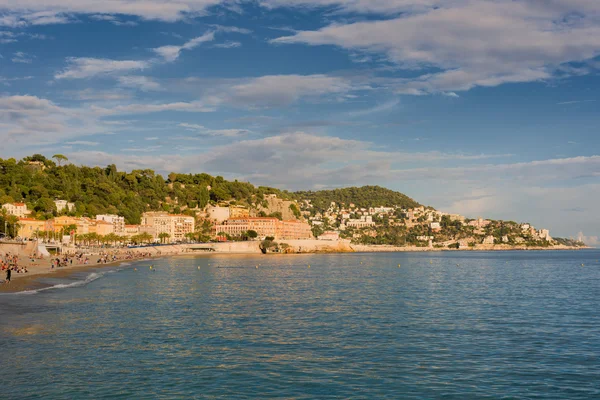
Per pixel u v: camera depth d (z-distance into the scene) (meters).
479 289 119.56
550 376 46.56
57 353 51.41
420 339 60.50
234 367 48.16
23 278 120.12
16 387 41.41
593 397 41.44
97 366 47.38
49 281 118.19
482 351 55.03
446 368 48.78
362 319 73.69
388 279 149.25
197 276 152.12
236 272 174.12
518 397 41.41
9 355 50.25
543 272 191.88
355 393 41.81
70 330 62.16
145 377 44.62
